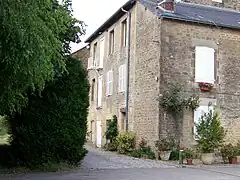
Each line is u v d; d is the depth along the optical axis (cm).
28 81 680
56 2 915
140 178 1023
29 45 591
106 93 2333
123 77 2047
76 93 1199
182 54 1691
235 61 1783
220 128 1534
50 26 749
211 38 1750
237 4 2175
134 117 1864
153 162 1477
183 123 1644
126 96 1970
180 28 1705
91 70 2741
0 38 586
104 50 2447
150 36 1752
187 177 1066
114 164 1366
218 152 1628
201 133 1512
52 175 1049
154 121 1653
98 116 2495
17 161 1180
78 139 1191
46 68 695
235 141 1728
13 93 721
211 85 1709
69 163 1205
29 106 1136
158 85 1639
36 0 625
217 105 1717
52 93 1155
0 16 559
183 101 1627
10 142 1205
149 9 1780
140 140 1770
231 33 1791
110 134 2092
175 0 1920
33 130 1141
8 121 1230
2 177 1006
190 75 1691
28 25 588
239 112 1756
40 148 1145
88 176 1042
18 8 572
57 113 1159
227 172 1212
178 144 1619
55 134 1155
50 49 698
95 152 1920
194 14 1819
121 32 2138
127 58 2006
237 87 1769
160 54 1655
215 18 1850
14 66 622
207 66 1727
